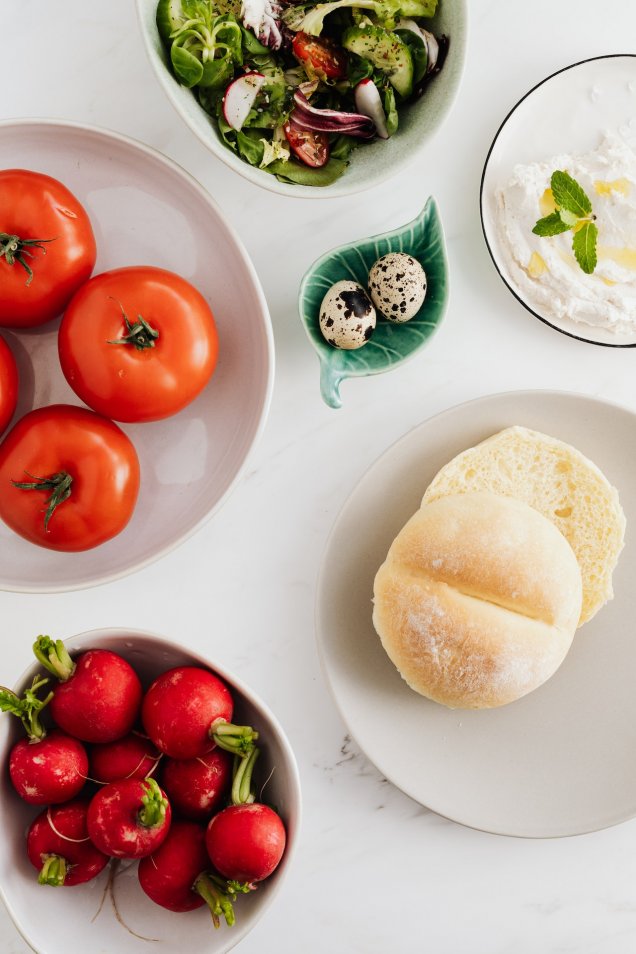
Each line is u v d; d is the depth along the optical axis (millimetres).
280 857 636
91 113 705
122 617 714
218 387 704
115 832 618
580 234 693
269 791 668
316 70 667
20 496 646
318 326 694
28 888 646
